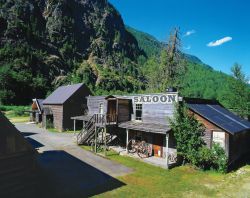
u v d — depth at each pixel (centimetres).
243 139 2627
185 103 2298
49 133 3969
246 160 2541
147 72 6331
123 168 2152
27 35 16125
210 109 2544
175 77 5259
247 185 1812
